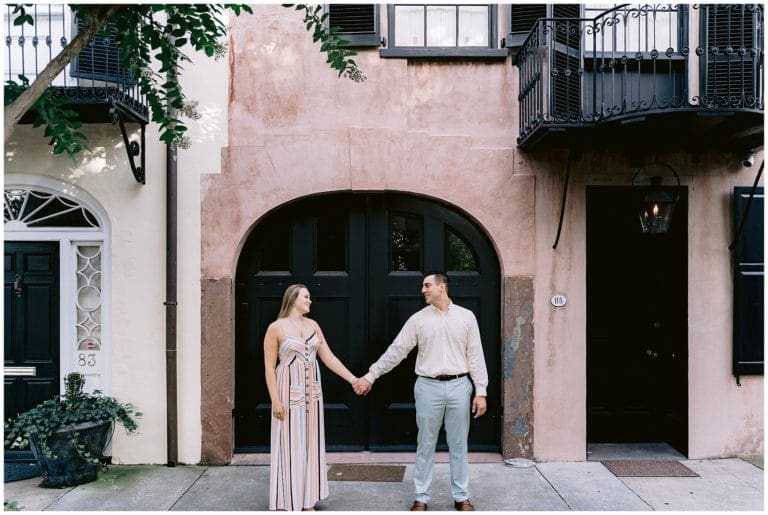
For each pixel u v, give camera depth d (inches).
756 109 160.6
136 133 196.7
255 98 199.0
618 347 217.2
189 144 174.7
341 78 199.0
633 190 202.4
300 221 204.7
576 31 192.9
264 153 197.6
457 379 158.6
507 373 197.8
